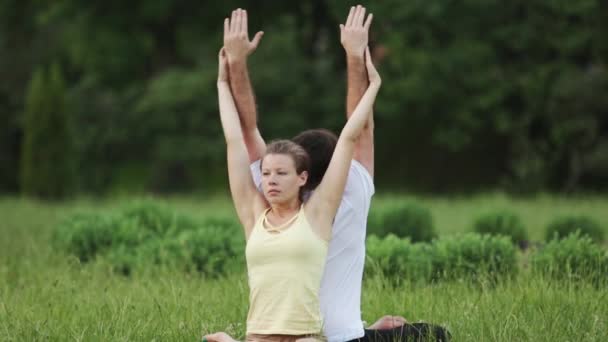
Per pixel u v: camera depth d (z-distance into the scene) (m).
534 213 45.28
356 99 12.59
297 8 72.69
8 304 17.48
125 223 26.81
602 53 65.50
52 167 54.88
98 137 71.00
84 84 72.56
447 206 49.91
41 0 74.25
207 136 68.56
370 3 63.38
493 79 64.56
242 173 12.57
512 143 70.69
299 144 12.79
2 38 79.56
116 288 20.12
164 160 71.19
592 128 64.56
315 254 11.88
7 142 79.31
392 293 18.16
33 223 38.00
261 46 68.62
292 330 11.79
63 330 14.92
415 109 69.31
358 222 12.45
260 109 68.31
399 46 63.34
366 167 12.70
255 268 12.05
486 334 14.58
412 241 31.30
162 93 66.69
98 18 71.62
